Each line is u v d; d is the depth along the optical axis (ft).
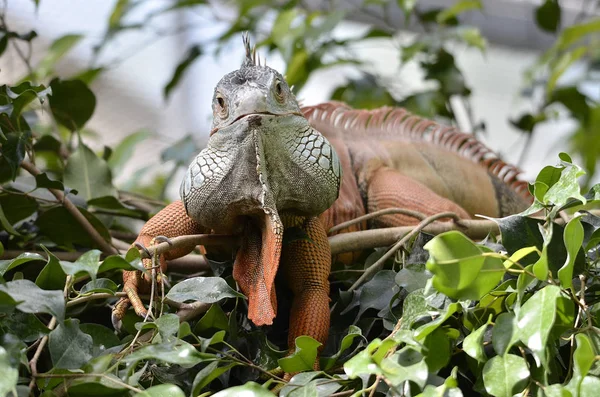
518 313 9.11
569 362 10.06
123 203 16.89
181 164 21.18
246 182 11.37
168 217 13.03
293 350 11.90
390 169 17.79
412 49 24.56
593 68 33.22
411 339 9.38
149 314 10.84
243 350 11.91
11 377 8.38
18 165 13.70
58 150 17.88
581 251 10.54
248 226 12.23
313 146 11.84
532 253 10.61
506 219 10.93
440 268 9.02
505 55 40.47
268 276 11.24
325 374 10.09
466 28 24.86
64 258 14.34
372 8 35.86
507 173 20.01
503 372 9.11
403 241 13.00
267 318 11.10
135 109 35.19
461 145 19.98
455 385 9.04
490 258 9.26
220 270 12.96
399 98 26.05
